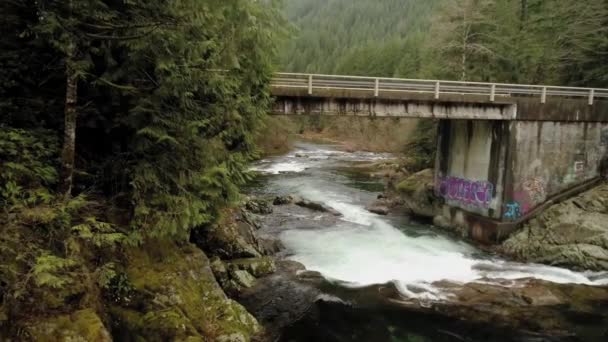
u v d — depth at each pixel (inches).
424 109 735.1
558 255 680.4
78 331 258.2
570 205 761.6
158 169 344.2
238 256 586.6
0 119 289.3
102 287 317.7
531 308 514.9
